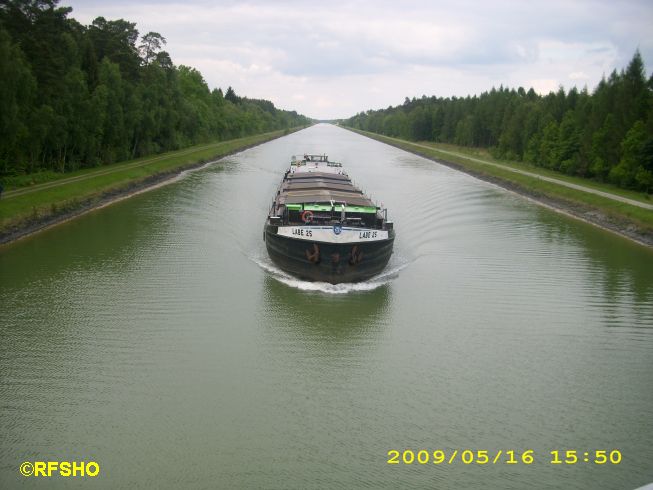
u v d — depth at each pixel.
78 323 19.36
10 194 37.03
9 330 18.72
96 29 73.19
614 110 52.09
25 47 46.75
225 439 13.36
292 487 11.89
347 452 13.05
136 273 24.72
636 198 42.72
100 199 42.00
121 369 16.34
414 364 17.20
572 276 26.06
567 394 15.69
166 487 11.81
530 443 13.55
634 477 12.46
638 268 27.58
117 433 13.46
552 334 19.55
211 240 30.58
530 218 39.97
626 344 18.86
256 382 15.88
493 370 16.94
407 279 25.12
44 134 43.97
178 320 19.81
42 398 14.78
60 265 25.73
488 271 26.56
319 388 15.68
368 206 27.69
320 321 20.16
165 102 77.19
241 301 21.75
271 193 47.09
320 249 23.02
